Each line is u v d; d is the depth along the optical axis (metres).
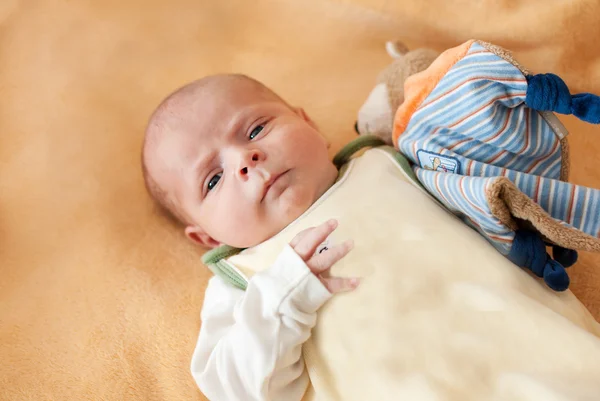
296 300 0.83
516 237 0.87
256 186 0.97
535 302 0.83
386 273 0.88
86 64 1.48
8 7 1.54
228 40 1.54
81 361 1.05
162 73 1.49
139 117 1.41
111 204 1.26
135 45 1.51
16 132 1.36
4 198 1.27
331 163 1.08
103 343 1.07
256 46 1.52
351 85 1.42
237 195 0.99
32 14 1.53
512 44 1.26
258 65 1.48
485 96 0.87
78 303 1.12
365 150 1.16
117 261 1.17
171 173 1.08
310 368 0.88
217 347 0.89
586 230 0.86
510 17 1.24
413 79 1.00
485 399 0.77
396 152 1.08
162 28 1.54
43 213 1.25
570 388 0.74
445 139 0.96
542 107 0.84
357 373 0.84
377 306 0.86
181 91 1.12
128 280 1.15
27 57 1.48
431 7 1.32
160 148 1.08
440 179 0.95
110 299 1.12
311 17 1.48
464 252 0.90
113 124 1.38
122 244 1.20
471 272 0.88
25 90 1.42
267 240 1.01
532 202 0.80
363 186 1.02
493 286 0.86
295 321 0.84
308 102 1.41
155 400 1.00
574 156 1.17
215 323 0.95
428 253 0.90
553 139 0.90
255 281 0.86
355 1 1.40
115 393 1.00
